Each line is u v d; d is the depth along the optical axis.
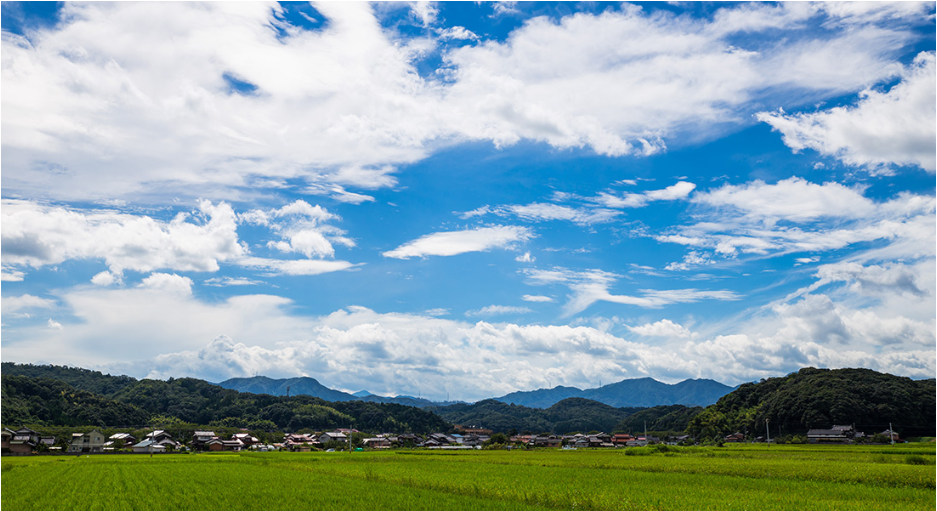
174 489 39.44
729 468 50.12
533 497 32.81
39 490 39.31
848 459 68.69
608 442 170.75
